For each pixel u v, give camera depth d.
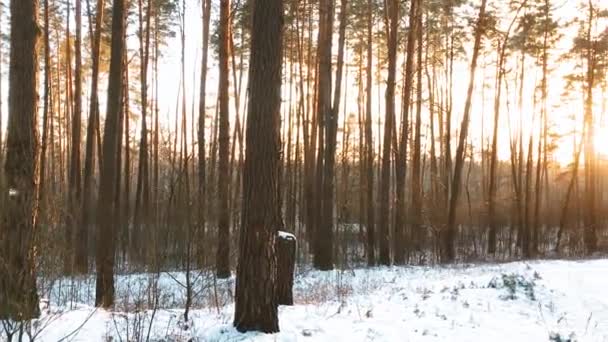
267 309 7.53
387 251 21.55
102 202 11.00
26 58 7.86
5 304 5.40
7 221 5.74
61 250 7.79
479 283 12.36
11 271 5.43
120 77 11.31
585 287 11.40
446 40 34.28
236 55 31.19
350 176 40.50
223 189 15.09
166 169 21.02
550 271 13.03
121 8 11.27
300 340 7.35
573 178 31.44
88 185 19.56
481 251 29.69
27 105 7.71
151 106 33.03
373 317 8.94
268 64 7.46
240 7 23.59
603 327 9.17
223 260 14.77
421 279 15.15
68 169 29.30
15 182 7.12
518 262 20.09
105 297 10.64
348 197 34.81
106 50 27.48
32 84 7.86
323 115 22.53
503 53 29.81
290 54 31.14
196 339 7.28
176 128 31.86
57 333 7.06
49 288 7.42
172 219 9.87
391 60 21.77
